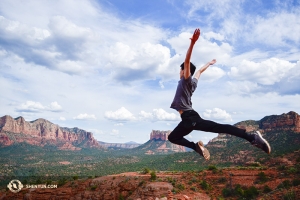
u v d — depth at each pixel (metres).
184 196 51.34
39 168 196.75
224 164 131.25
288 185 51.50
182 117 5.48
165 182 61.53
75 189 73.06
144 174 81.50
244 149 145.50
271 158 95.69
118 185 67.56
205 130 5.34
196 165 142.88
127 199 59.06
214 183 63.16
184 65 5.38
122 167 178.75
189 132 5.56
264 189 52.72
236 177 64.19
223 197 55.00
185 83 5.48
